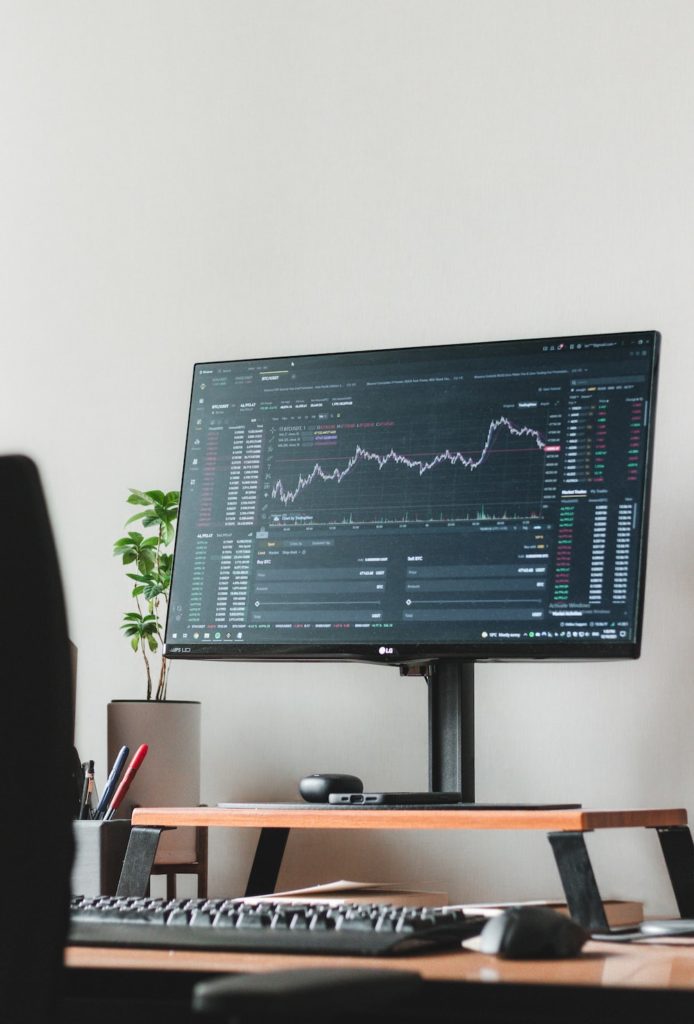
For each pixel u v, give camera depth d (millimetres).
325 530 1672
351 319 1965
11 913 729
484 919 1027
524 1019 761
